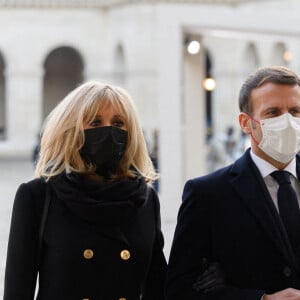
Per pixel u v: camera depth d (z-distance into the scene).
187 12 20.22
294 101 5.77
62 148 5.73
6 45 60.50
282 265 5.72
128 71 55.84
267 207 5.80
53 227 5.61
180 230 5.95
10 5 60.22
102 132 5.68
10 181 36.78
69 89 65.31
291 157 5.81
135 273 5.69
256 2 53.81
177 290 5.85
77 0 60.34
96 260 5.57
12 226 5.67
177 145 20.44
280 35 20.62
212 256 5.93
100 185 5.60
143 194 5.71
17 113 60.44
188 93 21.92
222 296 5.69
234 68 56.56
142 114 54.75
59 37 60.69
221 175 6.00
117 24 58.28
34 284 5.70
